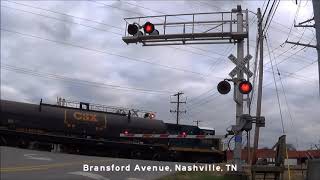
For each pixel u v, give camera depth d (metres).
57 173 19.91
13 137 33.75
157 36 20.02
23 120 34.16
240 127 17.94
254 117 17.91
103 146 37.31
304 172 23.72
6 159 24.25
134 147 38.47
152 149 39.00
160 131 40.25
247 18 19.36
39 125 34.78
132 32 20.31
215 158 39.38
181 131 41.94
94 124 37.22
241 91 17.39
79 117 36.72
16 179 17.00
